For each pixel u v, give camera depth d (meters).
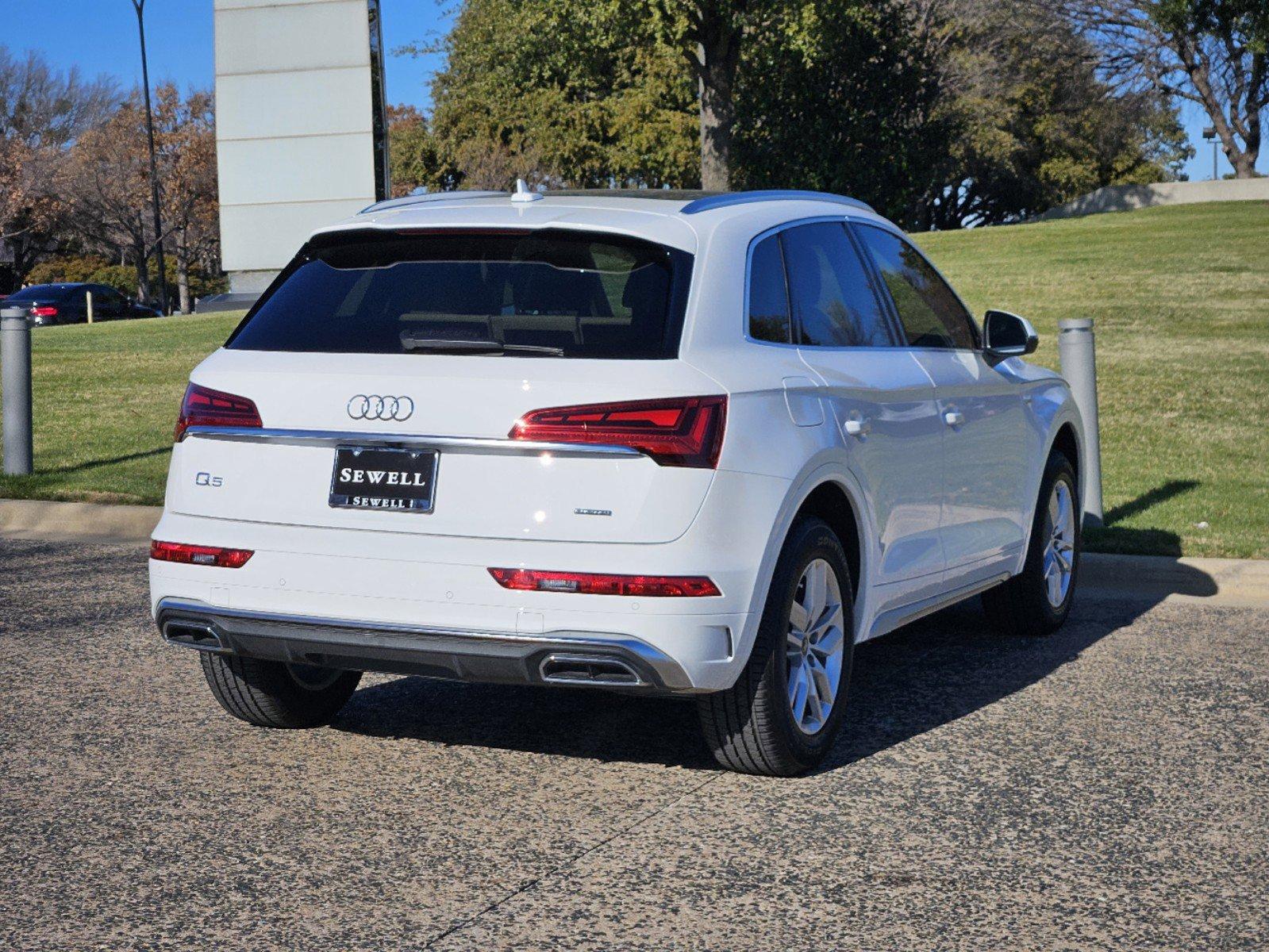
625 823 4.29
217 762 4.92
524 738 5.20
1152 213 40.88
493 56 50.56
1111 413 13.77
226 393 4.49
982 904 3.68
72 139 74.06
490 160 55.84
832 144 43.12
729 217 4.76
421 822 4.31
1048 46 55.16
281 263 17.89
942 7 50.06
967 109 53.91
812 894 3.75
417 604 4.19
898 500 5.18
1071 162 64.69
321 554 4.30
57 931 3.52
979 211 72.12
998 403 6.13
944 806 4.44
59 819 4.35
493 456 4.14
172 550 4.53
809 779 4.71
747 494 4.21
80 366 20.28
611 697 5.80
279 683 5.13
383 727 5.35
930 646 6.69
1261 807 4.43
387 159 17.89
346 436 4.29
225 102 17.64
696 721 5.42
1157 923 3.56
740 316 4.51
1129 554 8.19
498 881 3.84
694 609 4.07
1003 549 6.26
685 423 4.09
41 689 5.89
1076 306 22.28
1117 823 4.29
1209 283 24.02
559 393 4.09
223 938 3.48
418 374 4.24
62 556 8.99
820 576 4.73
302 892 3.77
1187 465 11.27
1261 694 5.76
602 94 52.81
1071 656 6.45
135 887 3.81
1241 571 7.79
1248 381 15.34
